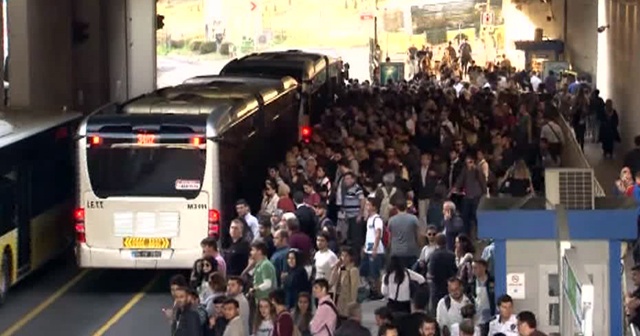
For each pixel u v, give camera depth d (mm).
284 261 43875
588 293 25766
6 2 84500
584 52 122625
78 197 52156
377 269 49062
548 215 35125
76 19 100500
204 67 158625
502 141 66000
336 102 91812
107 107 55000
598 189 50656
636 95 87750
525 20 138875
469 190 57969
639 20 87312
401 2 157250
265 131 63906
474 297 39625
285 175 56844
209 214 51875
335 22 165125
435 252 42938
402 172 57500
